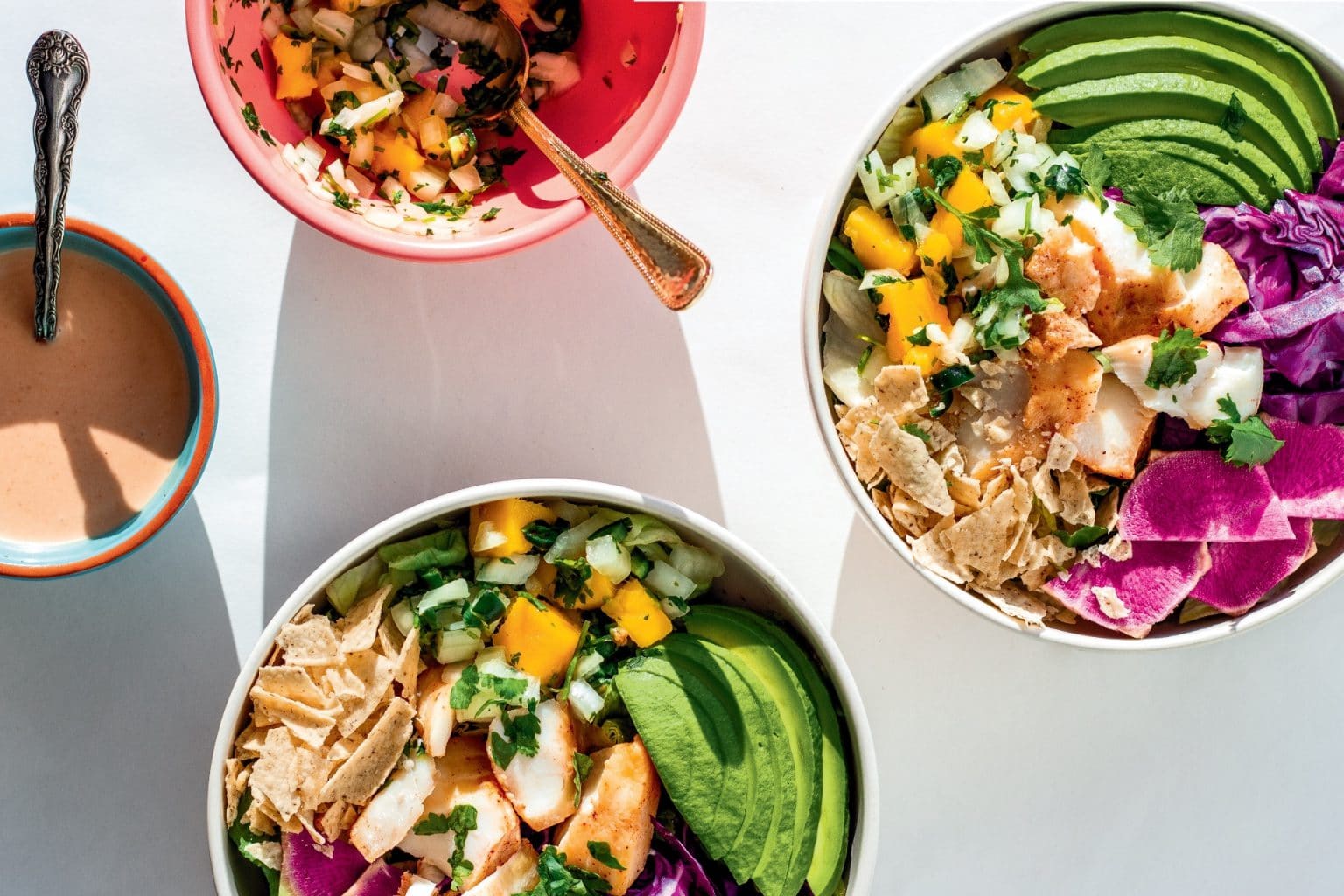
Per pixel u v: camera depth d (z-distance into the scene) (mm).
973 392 553
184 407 560
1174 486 557
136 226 598
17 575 530
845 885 568
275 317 604
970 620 621
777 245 610
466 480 609
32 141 598
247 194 602
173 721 604
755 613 582
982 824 626
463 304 610
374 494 607
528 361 611
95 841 604
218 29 535
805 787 562
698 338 612
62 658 604
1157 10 552
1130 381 546
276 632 539
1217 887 634
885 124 545
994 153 552
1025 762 626
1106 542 562
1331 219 547
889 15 609
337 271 606
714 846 554
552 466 611
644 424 613
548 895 547
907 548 558
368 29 569
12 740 604
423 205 573
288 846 546
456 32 575
